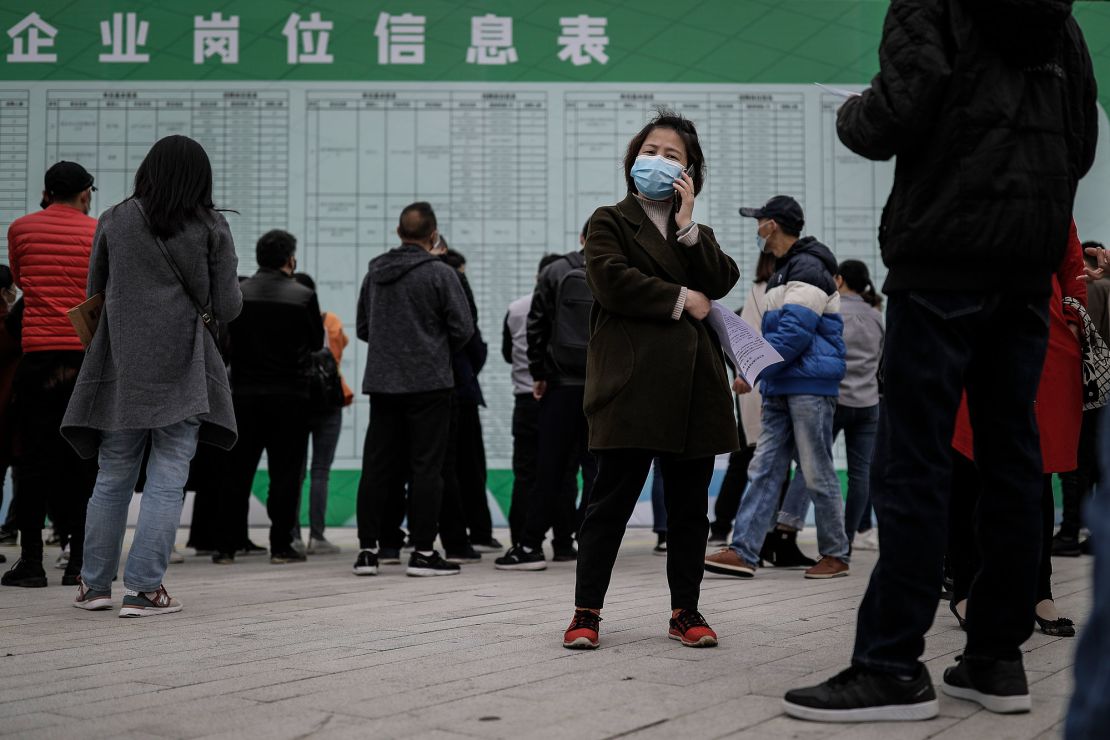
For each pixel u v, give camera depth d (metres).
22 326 4.74
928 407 2.28
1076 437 3.32
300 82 8.16
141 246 3.69
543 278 5.27
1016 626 2.31
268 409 5.66
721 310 3.02
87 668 2.75
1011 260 2.27
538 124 8.22
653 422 2.93
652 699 2.35
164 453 3.77
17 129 8.09
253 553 6.34
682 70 8.27
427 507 5.07
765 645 3.02
